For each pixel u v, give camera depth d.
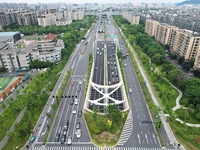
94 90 163.50
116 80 177.38
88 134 114.56
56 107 138.50
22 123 121.69
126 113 133.00
